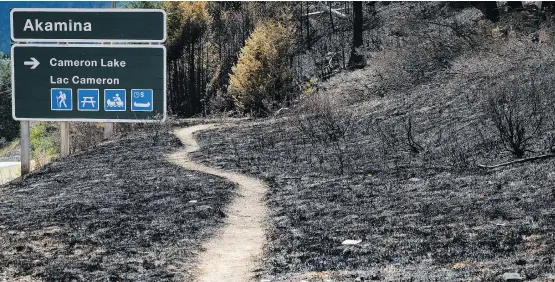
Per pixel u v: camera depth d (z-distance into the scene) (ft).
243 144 86.43
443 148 59.93
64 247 34.53
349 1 224.94
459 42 111.34
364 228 35.40
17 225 41.86
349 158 64.28
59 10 86.28
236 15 234.99
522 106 64.13
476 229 31.89
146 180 61.41
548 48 84.53
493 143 56.65
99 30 86.12
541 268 23.66
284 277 26.48
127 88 87.56
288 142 83.46
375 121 85.61
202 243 34.68
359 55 159.74
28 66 86.89
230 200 48.47
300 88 160.04
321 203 44.62
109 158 83.20
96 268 29.55
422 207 39.01
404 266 26.55
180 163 75.15
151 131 112.37
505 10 115.03
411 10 183.21
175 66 206.90
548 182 40.47
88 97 87.61
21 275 28.55
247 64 159.02
